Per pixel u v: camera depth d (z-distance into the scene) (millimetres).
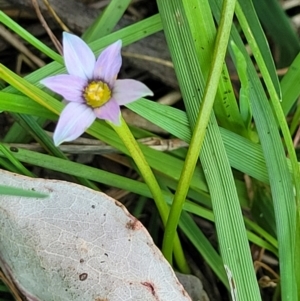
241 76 120
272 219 139
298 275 124
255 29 128
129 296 117
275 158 123
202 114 114
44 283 119
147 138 138
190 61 124
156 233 147
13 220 119
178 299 116
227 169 122
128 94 101
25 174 131
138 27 133
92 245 118
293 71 134
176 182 141
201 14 122
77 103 103
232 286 120
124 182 134
